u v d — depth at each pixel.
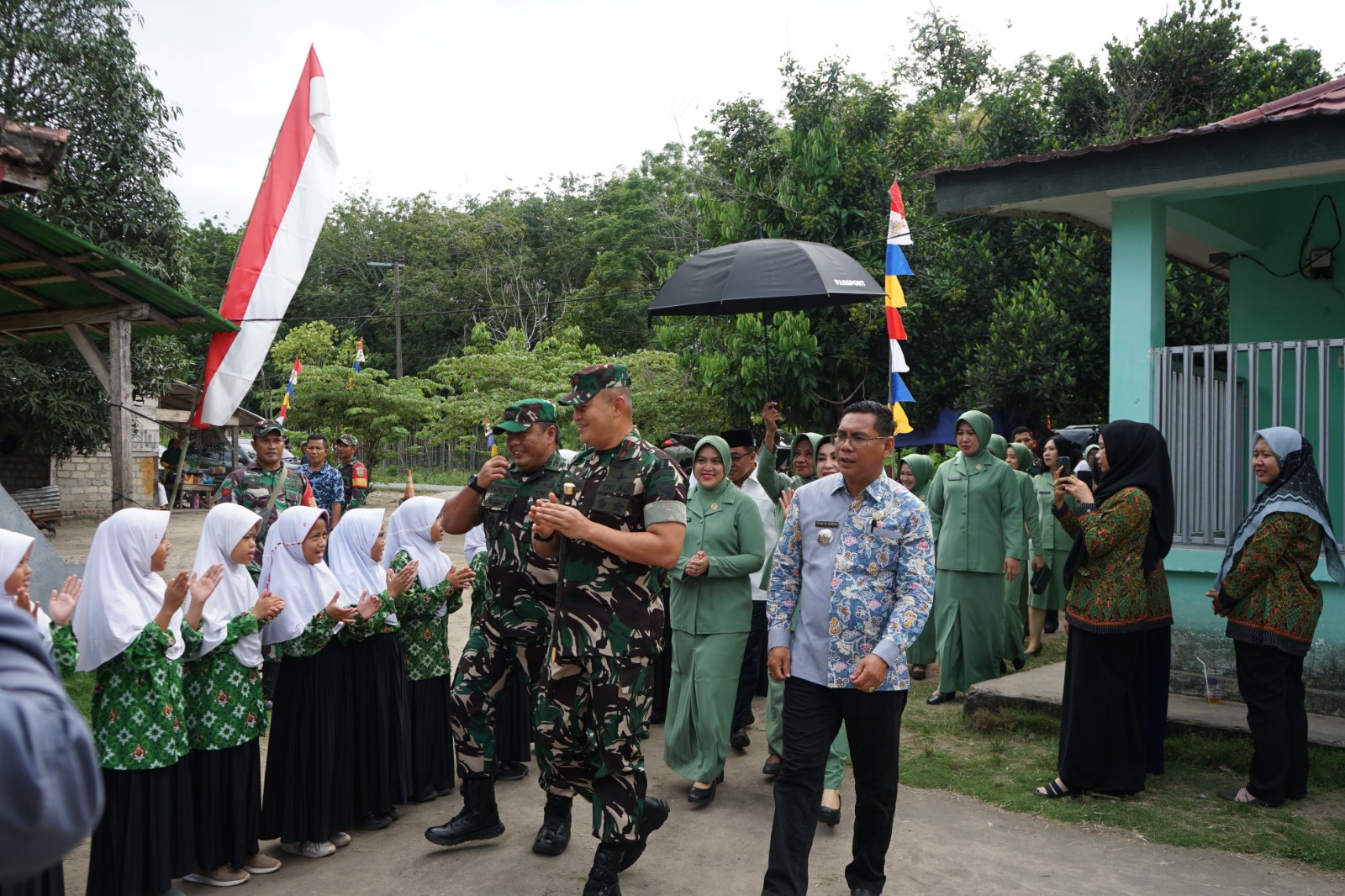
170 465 25.88
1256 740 4.96
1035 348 14.12
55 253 8.05
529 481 4.55
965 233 16.47
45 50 14.21
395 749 5.05
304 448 8.88
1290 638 4.86
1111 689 5.12
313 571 4.59
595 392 4.09
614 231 39.00
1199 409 6.43
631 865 4.29
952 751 6.09
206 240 46.81
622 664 4.00
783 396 14.47
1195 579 6.38
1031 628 9.01
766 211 15.46
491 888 4.26
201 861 4.16
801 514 3.98
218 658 4.23
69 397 16.69
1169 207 7.11
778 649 3.89
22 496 18.52
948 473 7.61
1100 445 5.39
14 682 1.13
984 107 17.92
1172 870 4.32
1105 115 15.92
